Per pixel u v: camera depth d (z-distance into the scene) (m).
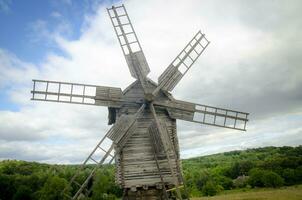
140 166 22.20
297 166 122.06
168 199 21.69
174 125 23.92
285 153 153.62
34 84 23.61
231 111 25.09
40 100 23.56
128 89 23.81
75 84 23.98
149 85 24.00
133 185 21.80
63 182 64.69
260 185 112.50
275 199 71.00
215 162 174.25
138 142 22.66
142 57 24.61
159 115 23.64
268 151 182.38
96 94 23.78
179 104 24.05
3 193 75.94
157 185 21.97
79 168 22.30
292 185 108.94
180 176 22.75
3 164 115.06
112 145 21.88
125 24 25.53
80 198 22.47
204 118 24.61
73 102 23.80
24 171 107.19
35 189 78.88
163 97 24.09
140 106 23.55
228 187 117.19
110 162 22.03
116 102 23.64
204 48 26.67
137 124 22.97
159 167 22.27
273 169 120.25
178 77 25.17
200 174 117.31
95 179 22.67
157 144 22.11
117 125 22.38
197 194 100.56
